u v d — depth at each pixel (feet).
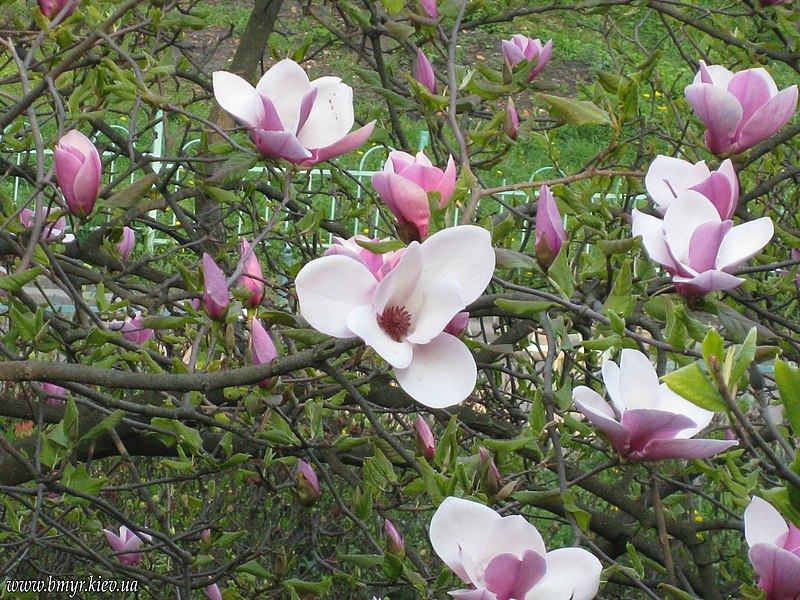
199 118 6.88
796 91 6.60
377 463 7.33
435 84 7.82
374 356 6.93
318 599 8.52
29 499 8.68
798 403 5.18
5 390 9.54
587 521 6.43
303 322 6.46
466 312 6.39
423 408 8.41
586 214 7.11
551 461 8.02
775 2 9.05
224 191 7.82
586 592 5.64
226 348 6.89
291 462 8.38
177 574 10.02
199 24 8.13
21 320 7.06
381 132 8.68
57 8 7.54
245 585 8.94
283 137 6.37
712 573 9.10
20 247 7.53
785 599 5.68
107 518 9.88
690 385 5.33
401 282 5.64
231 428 7.27
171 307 9.26
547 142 9.41
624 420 5.88
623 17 10.00
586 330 8.59
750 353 5.34
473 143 7.45
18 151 8.43
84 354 8.21
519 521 5.65
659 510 6.82
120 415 7.12
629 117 6.96
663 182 6.41
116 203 6.84
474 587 5.62
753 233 6.19
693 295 6.22
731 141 6.71
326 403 7.99
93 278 8.71
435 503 6.46
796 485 5.41
